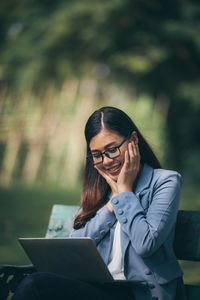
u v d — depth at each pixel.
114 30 16.05
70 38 16.42
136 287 3.08
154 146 3.64
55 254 3.06
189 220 3.32
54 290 2.92
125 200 3.21
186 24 16.64
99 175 3.47
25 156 22.14
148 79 18.33
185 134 21.39
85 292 2.98
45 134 21.67
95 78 18.33
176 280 3.16
